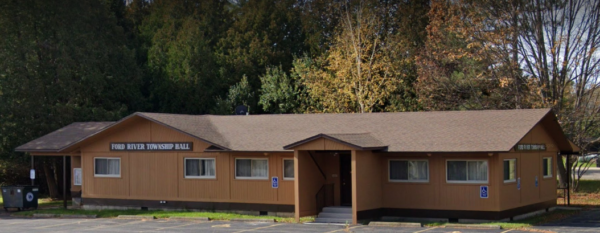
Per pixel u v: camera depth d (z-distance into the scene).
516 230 23.56
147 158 32.59
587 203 35.31
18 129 40.72
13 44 42.44
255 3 63.16
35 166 44.81
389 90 49.16
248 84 54.62
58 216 31.66
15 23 43.09
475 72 43.84
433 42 46.81
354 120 30.92
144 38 61.06
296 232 23.94
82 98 44.53
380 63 49.75
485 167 26.06
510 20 42.00
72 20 44.59
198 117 34.19
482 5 42.88
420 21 51.97
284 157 29.30
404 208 27.61
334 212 28.47
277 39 59.69
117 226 26.92
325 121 31.31
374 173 27.47
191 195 31.44
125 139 33.16
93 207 33.97
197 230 25.02
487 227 24.31
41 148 34.44
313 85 50.97
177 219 28.98
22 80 41.44
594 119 41.22
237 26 61.19
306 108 52.88
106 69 45.56
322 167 29.36
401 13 53.44
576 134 41.34
